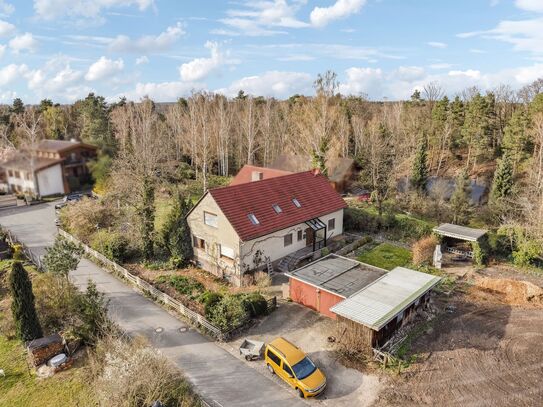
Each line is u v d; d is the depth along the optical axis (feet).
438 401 58.34
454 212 140.97
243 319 77.25
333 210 118.83
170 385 58.70
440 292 90.02
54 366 65.62
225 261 97.40
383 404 57.93
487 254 106.42
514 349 70.08
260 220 99.76
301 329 76.74
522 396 59.21
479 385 61.52
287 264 103.24
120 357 57.93
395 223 128.47
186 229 105.29
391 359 65.87
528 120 199.82
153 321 80.33
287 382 61.72
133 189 111.75
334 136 210.59
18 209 144.97
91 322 72.49
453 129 234.79
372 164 164.66
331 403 58.29
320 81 191.11
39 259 103.81
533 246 101.71
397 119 240.73
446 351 69.62
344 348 69.31
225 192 100.37
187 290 91.50
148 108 213.25
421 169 175.42
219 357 69.15
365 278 84.28
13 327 75.97
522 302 85.87
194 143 207.62
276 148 258.98
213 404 58.29
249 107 240.53
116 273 101.81
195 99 264.11
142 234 105.60
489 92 236.22
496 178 147.23
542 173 159.22
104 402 52.90
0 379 64.54
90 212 118.32
